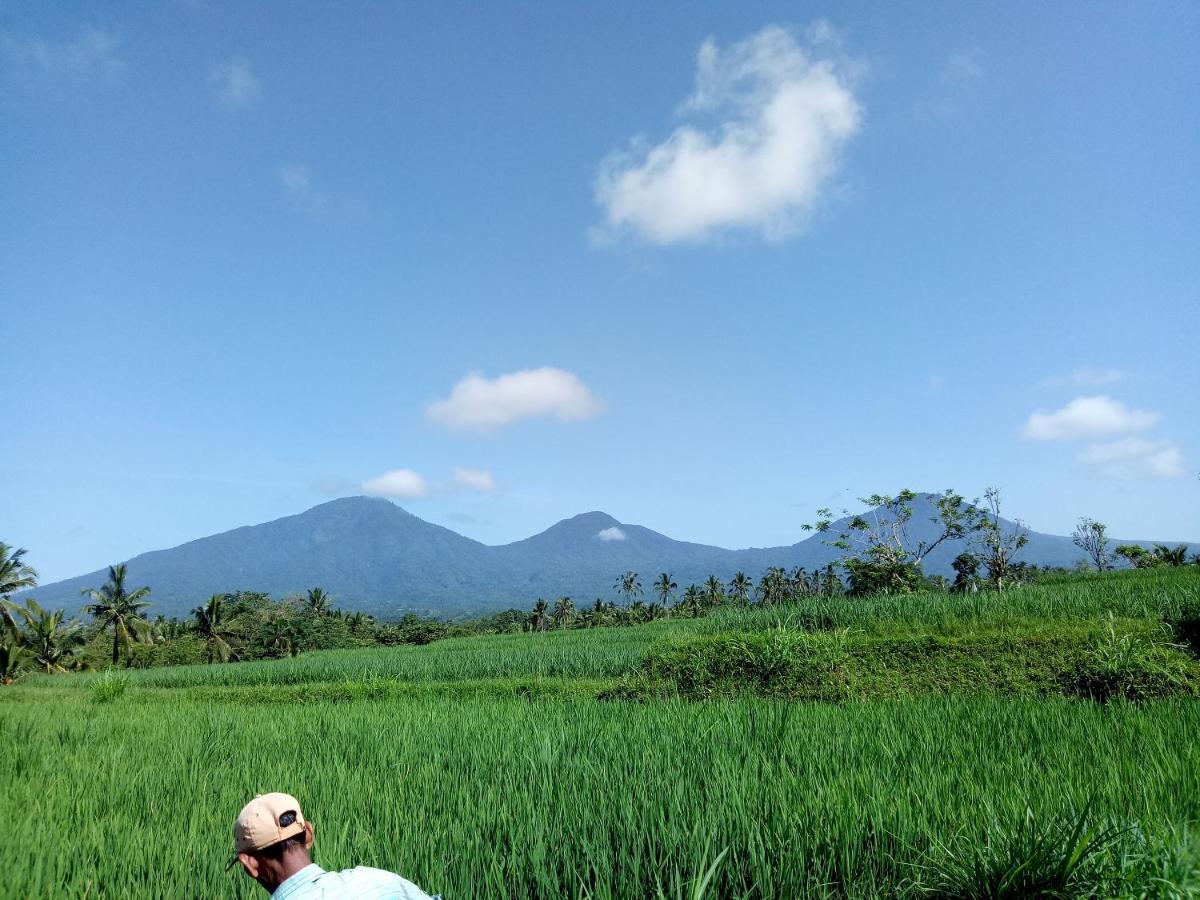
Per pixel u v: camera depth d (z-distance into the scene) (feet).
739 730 27.63
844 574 108.58
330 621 306.35
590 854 14.84
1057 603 50.85
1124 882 11.37
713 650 46.91
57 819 20.24
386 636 319.47
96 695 65.57
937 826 15.38
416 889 8.30
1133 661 35.19
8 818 19.57
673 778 20.38
